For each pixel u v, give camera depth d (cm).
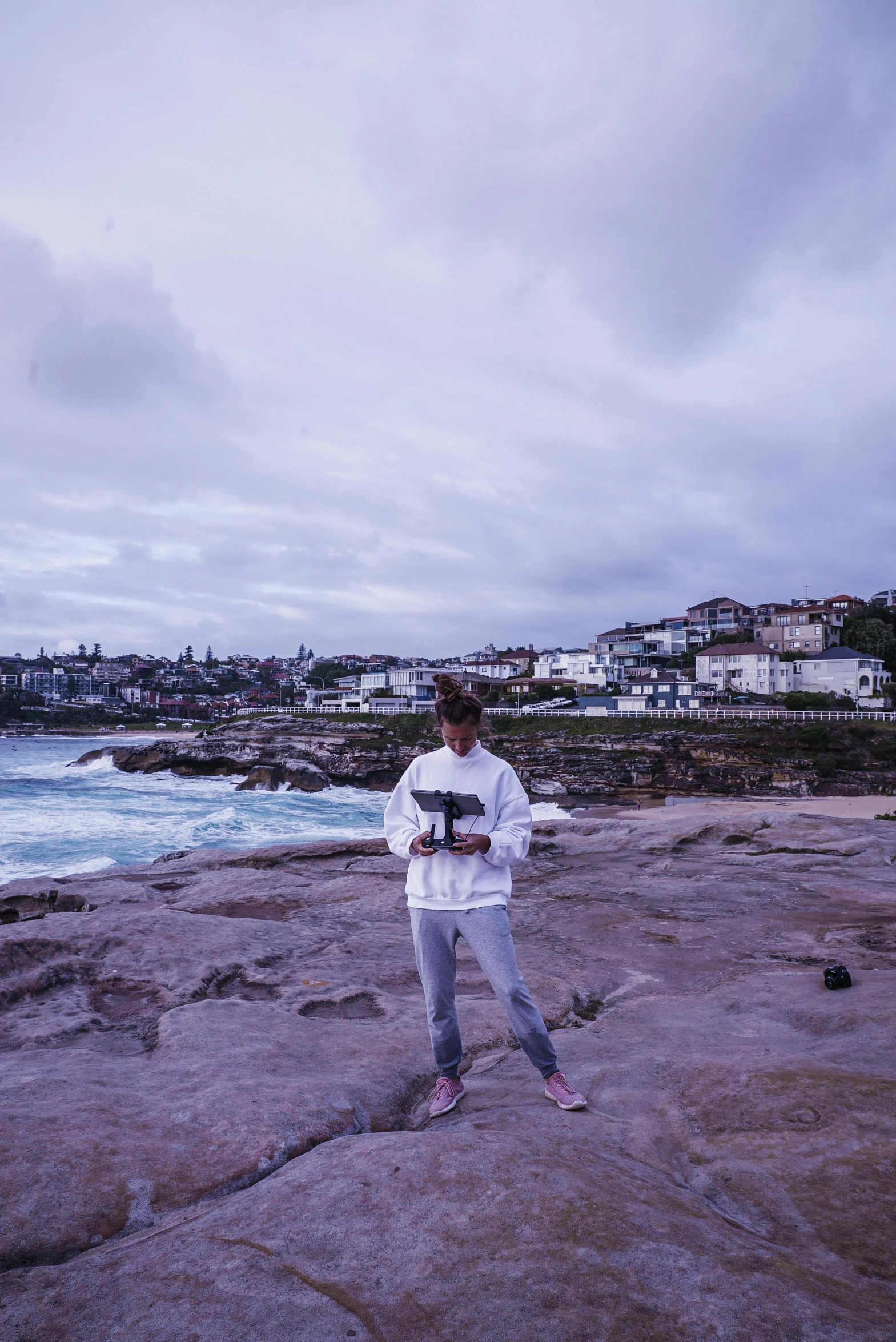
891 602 11388
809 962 543
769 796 4369
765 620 9325
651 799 4538
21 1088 292
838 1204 220
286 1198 210
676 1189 228
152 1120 267
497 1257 182
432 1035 307
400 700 7619
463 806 292
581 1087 322
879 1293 179
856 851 999
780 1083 295
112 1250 196
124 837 2470
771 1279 178
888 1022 377
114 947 520
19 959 494
